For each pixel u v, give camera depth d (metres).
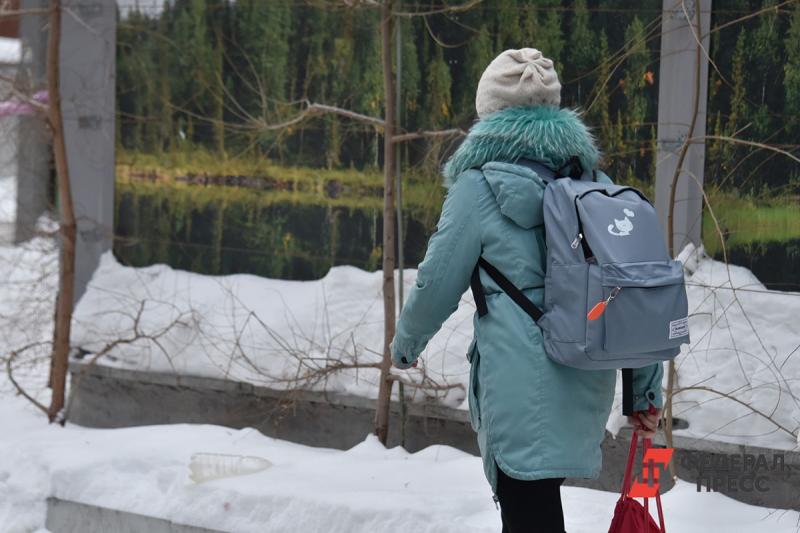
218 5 6.68
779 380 5.01
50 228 7.08
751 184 5.34
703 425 5.08
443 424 5.73
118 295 6.84
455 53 6.02
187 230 6.85
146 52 6.89
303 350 6.10
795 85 5.23
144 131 6.93
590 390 3.54
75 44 7.05
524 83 3.71
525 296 3.54
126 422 6.62
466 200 3.61
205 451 5.68
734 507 4.82
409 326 3.68
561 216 3.46
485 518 4.66
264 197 6.61
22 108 7.08
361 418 5.93
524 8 5.84
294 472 5.33
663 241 3.49
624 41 5.61
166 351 6.41
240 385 6.15
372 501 4.76
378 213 6.29
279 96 6.53
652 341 3.35
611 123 5.66
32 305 7.14
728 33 5.37
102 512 5.28
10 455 5.73
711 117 5.42
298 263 6.53
